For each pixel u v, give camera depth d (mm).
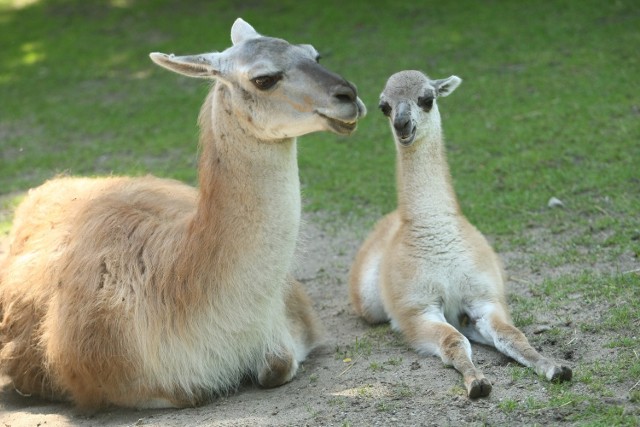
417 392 9508
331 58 28641
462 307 11383
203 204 9680
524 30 28375
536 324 11211
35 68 32688
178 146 23484
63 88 30422
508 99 22906
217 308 9680
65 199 12078
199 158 10086
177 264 9797
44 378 11102
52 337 10344
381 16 32406
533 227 15289
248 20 33812
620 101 21156
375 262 12531
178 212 10719
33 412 10805
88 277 10258
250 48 9367
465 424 8562
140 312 9906
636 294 11625
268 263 9648
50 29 36875
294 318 11312
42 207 12141
